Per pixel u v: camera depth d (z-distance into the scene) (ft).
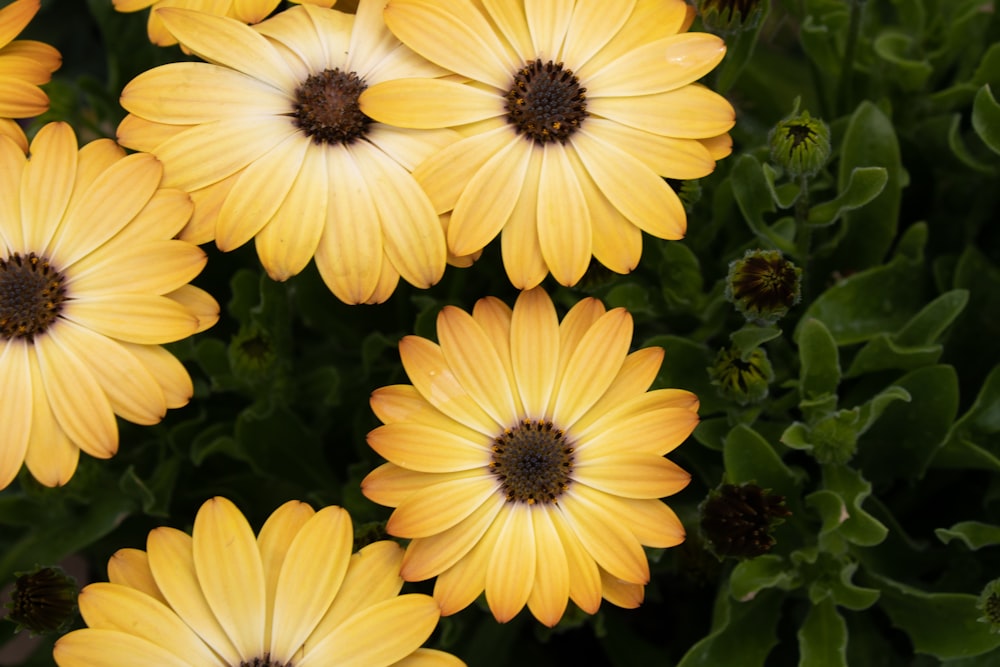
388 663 1.48
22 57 1.57
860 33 1.79
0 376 1.52
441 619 1.64
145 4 1.57
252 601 1.48
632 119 1.54
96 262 1.52
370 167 1.54
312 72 1.56
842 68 1.75
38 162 1.53
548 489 1.51
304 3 1.55
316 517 1.48
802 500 1.67
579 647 1.79
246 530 1.49
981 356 1.73
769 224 1.75
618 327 1.52
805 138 1.57
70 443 1.52
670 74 1.54
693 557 1.64
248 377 1.67
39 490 1.65
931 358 1.64
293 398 1.74
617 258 1.54
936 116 1.78
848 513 1.60
